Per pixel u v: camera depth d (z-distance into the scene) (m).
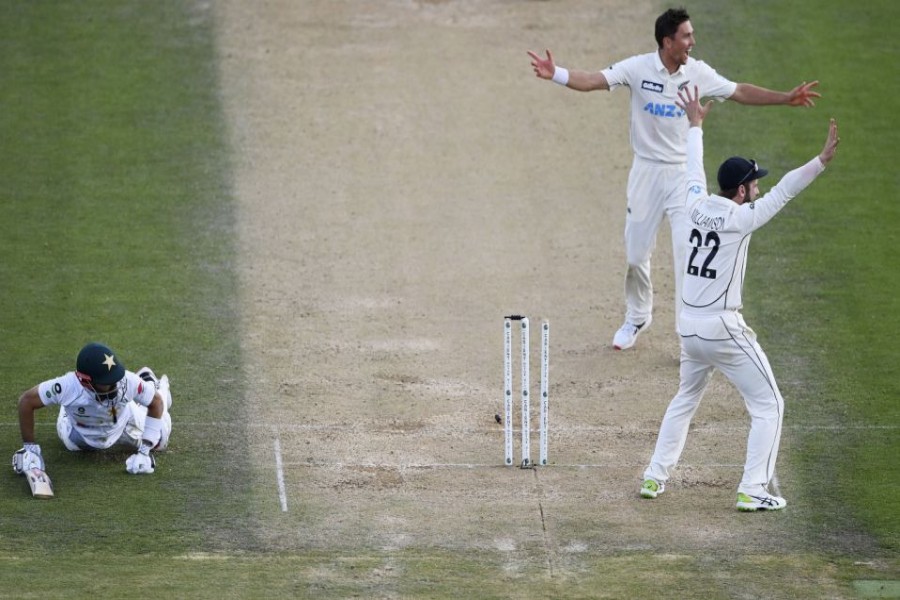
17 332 44.28
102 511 33.91
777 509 34.09
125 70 62.28
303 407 40.22
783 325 45.44
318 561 31.56
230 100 60.53
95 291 47.31
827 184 54.50
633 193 43.06
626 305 46.12
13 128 57.72
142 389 35.25
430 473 36.38
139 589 29.94
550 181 55.78
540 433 36.81
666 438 34.59
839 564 31.59
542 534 33.03
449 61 63.81
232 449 37.53
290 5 68.69
